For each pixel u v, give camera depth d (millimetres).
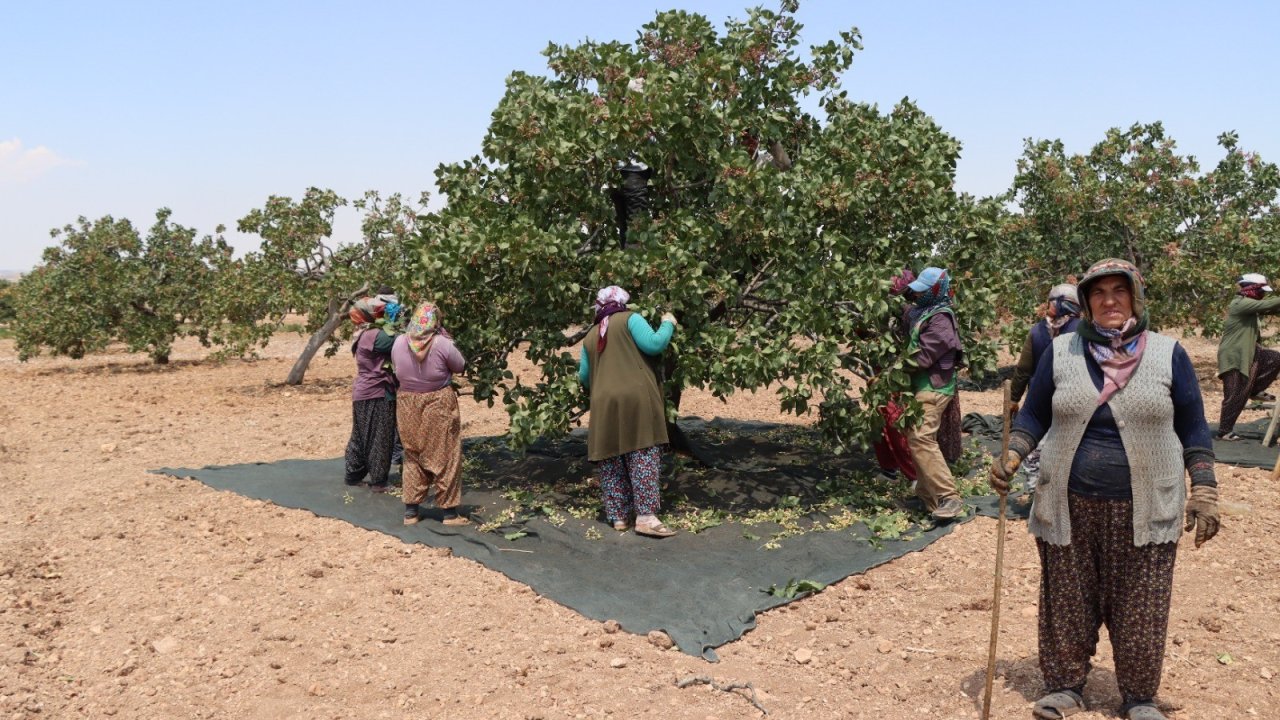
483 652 4656
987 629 4828
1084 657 3824
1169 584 3602
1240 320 8766
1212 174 14484
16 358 23062
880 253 7395
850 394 12883
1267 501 6797
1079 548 3701
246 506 7352
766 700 4113
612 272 6535
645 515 6316
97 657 4660
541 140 6629
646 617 5012
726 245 7023
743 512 6875
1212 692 4004
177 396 14906
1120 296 3564
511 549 6141
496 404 13117
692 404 12453
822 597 5344
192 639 4879
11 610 5211
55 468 9227
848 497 7078
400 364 6523
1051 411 3795
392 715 4027
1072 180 14586
